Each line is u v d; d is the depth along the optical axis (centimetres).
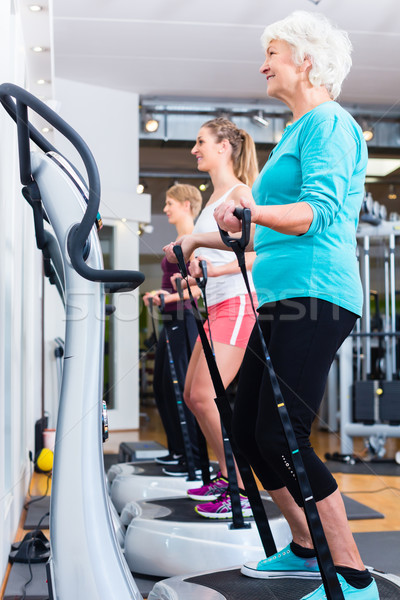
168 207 313
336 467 396
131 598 115
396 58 520
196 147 233
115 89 577
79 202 126
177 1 439
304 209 122
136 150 588
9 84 124
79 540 116
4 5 177
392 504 280
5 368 188
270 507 201
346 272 135
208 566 171
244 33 483
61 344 405
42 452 355
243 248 116
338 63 144
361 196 141
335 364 564
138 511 205
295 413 129
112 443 495
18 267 228
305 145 134
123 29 476
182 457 288
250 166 232
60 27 472
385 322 479
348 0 444
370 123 620
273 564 148
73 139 118
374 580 130
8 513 189
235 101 612
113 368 581
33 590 160
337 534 127
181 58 523
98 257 126
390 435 429
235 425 148
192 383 211
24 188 131
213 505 190
